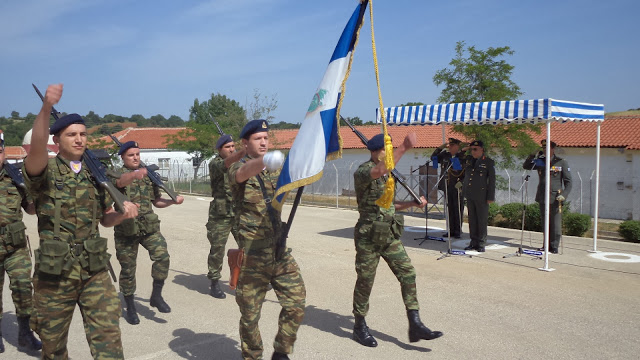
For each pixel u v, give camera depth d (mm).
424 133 28234
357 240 4930
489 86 15578
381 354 4738
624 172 20344
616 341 5086
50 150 4652
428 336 4664
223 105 60812
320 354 4727
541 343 5031
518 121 9070
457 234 11297
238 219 3918
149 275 7934
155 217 5863
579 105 8680
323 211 17469
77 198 3326
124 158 5781
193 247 10281
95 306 3344
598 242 10961
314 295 6719
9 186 4793
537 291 6895
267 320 5672
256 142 3953
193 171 34156
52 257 3188
